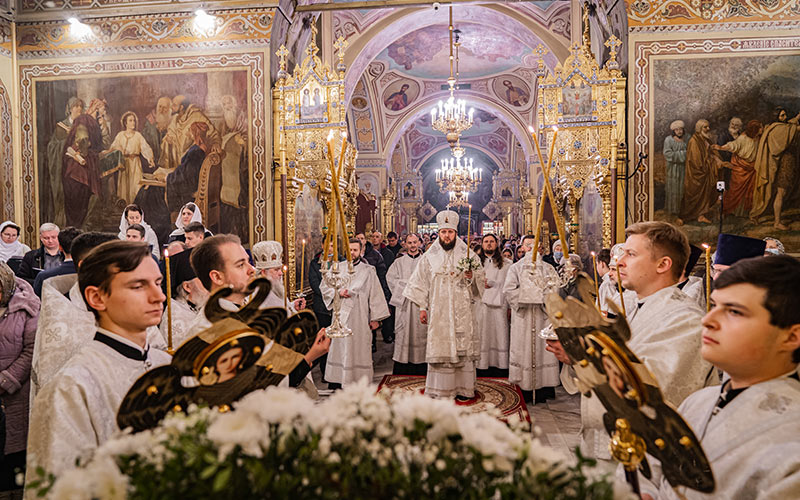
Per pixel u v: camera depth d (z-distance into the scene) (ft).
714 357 4.02
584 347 3.98
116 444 2.99
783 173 22.48
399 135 68.95
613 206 22.88
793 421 3.72
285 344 4.55
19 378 10.43
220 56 25.05
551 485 2.85
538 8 38.88
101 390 4.85
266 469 2.77
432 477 2.86
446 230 18.21
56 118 25.72
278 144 24.97
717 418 4.13
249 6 24.91
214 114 25.11
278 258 12.21
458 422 3.02
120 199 25.49
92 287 5.07
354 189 31.81
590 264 24.70
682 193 23.03
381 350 29.32
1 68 25.21
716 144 22.88
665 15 23.08
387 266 35.63
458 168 57.67
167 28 25.22
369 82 60.70
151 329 7.90
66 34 25.57
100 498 2.69
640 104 23.27
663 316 6.18
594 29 29.84
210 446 2.82
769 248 16.89
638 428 3.90
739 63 22.74
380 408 3.11
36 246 25.77
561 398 20.01
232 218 25.00
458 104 40.63
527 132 65.87
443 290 17.85
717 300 4.03
